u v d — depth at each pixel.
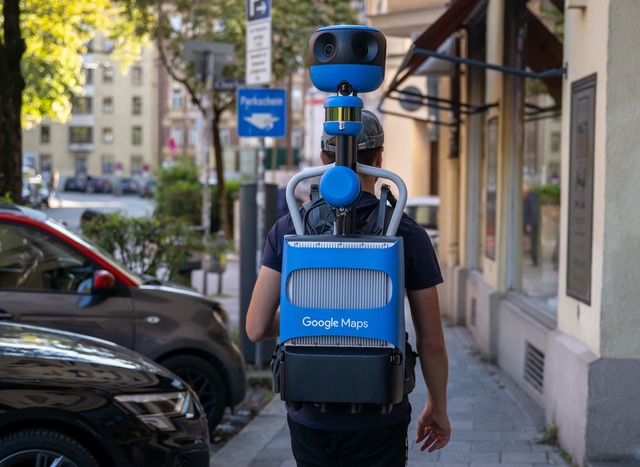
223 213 30.73
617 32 6.59
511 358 11.01
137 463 5.53
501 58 11.92
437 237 20.73
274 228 3.64
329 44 3.43
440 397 3.67
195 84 29.98
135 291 7.87
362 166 3.44
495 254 12.21
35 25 25.53
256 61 10.81
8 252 7.64
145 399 5.67
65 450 5.32
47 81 29.98
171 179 36.69
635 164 6.62
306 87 58.50
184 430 5.80
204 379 8.12
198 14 28.88
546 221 10.26
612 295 6.69
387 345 3.27
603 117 6.68
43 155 104.88
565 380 7.44
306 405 3.50
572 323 7.61
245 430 8.62
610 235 6.66
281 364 3.31
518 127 11.70
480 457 7.49
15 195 12.10
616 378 6.70
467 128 14.94
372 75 3.43
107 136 103.44
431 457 7.54
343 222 3.38
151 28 28.98
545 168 10.41
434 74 15.24
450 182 16.38
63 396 5.35
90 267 7.81
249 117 10.85
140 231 12.15
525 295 11.27
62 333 6.35
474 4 10.38
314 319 3.26
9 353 5.52
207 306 8.21
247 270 11.03
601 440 6.74
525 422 8.73
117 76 102.69
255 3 10.77
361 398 3.26
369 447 3.50
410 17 16.86
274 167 40.78
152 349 7.79
